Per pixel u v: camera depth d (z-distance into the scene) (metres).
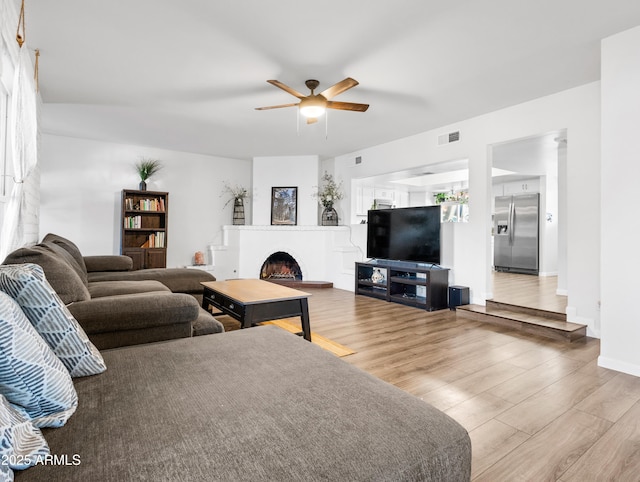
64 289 1.96
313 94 3.73
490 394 2.37
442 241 5.24
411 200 8.74
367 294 5.95
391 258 5.79
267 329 1.94
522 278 7.43
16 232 2.51
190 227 7.11
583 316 3.77
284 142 6.19
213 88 3.85
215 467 0.81
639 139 2.69
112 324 1.94
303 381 1.27
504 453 1.75
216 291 3.53
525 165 6.87
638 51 2.70
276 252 7.31
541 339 3.59
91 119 4.94
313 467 0.82
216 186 7.40
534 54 3.12
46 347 1.05
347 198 7.16
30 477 0.76
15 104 2.18
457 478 0.96
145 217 6.38
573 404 2.24
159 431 0.95
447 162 5.30
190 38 2.88
